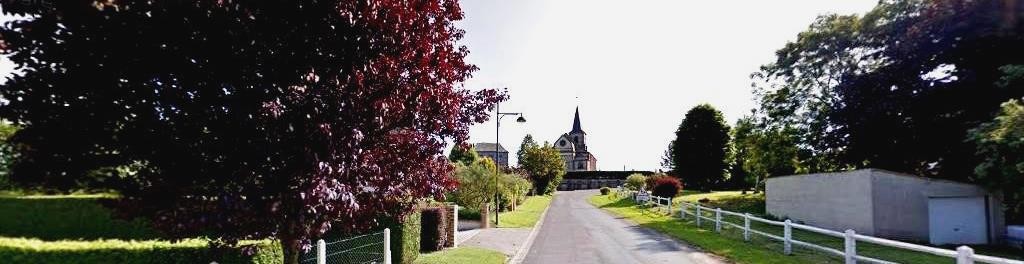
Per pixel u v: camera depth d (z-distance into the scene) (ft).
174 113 17.16
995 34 70.64
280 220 18.34
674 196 141.18
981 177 59.36
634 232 76.02
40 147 16.19
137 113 16.71
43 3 15.71
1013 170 54.75
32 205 36.06
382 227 43.65
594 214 114.93
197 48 16.84
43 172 16.52
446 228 58.80
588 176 303.48
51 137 16.02
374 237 39.96
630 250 56.70
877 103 87.45
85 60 15.90
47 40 15.97
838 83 97.19
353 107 18.66
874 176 69.10
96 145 16.93
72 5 15.42
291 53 18.28
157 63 16.44
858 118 92.27
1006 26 69.21
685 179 203.72
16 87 15.81
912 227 68.59
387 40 19.67
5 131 23.11
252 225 18.34
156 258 19.51
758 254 51.24
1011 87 67.92
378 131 20.90
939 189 69.00
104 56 15.99
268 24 17.66
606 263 48.32
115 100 16.63
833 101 98.58
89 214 35.65
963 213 68.49
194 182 17.54
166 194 16.80
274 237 20.31
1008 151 54.70
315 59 18.65
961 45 76.84
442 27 23.45
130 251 18.88
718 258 50.11
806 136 105.60
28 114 16.05
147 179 17.33
